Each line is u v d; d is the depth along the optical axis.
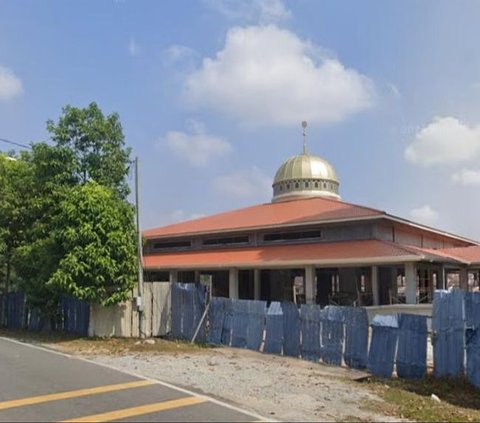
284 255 27.58
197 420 7.59
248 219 33.66
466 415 9.52
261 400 9.30
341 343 14.12
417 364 12.34
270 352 16.20
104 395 9.23
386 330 13.02
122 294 19.55
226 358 14.91
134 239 20.23
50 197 21.77
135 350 16.33
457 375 11.70
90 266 18.72
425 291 29.33
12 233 23.48
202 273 34.41
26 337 20.14
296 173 39.84
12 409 8.20
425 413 9.26
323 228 28.70
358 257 24.28
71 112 23.12
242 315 17.53
